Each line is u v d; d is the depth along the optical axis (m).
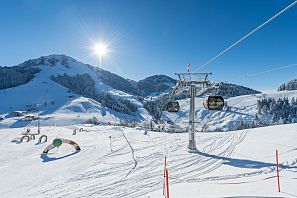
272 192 10.20
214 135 32.44
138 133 40.66
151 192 11.85
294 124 31.34
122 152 23.17
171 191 11.57
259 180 12.34
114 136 36.94
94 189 12.91
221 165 16.67
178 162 18.12
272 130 28.88
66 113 168.25
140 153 22.27
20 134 44.59
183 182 13.23
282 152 18.28
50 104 187.50
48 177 15.62
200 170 15.71
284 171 13.68
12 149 26.55
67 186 13.66
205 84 21.66
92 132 46.25
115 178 14.78
